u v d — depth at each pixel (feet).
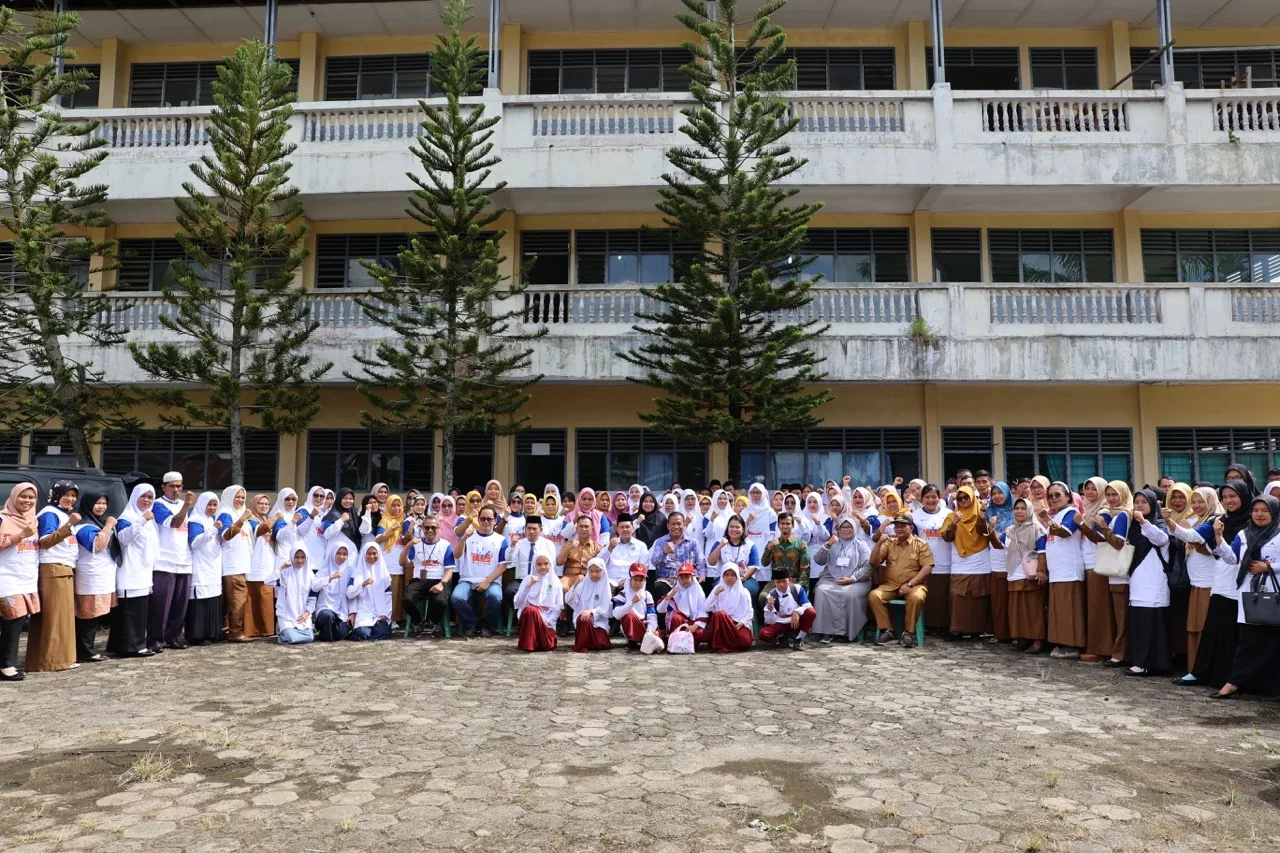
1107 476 53.01
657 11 57.36
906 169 49.90
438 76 44.24
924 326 48.08
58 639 24.64
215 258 52.21
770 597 28.63
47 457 55.83
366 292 47.01
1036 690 21.91
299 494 54.90
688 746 16.75
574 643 28.25
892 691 21.76
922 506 31.83
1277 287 48.39
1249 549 20.71
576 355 48.70
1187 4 55.62
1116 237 55.06
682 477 53.93
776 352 42.34
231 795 14.10
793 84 58.39
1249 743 17.06
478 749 16.55
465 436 55.21
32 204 47.11
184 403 44.16
